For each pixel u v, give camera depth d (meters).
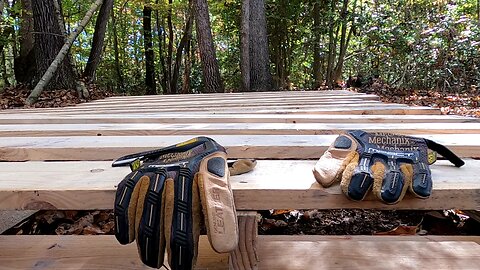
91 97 7.20
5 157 1.75
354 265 1.06
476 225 1.77
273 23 10.02
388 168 1.14
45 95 6.88
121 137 2.09
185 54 14.27
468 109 5.51
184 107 4.04
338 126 2.38
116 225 0.97
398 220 1.93
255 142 1.85
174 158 1.08
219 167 1.03
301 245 1.17
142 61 15.04
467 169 1.34
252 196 1.13
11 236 1.27
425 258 1.09
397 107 3.54
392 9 9.40
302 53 10.55
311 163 1.48
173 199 0.94
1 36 8.73
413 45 8.13
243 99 5.04
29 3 8.86
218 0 10.11
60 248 1.19
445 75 7.64
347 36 10.36
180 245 0.90
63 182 1.22
